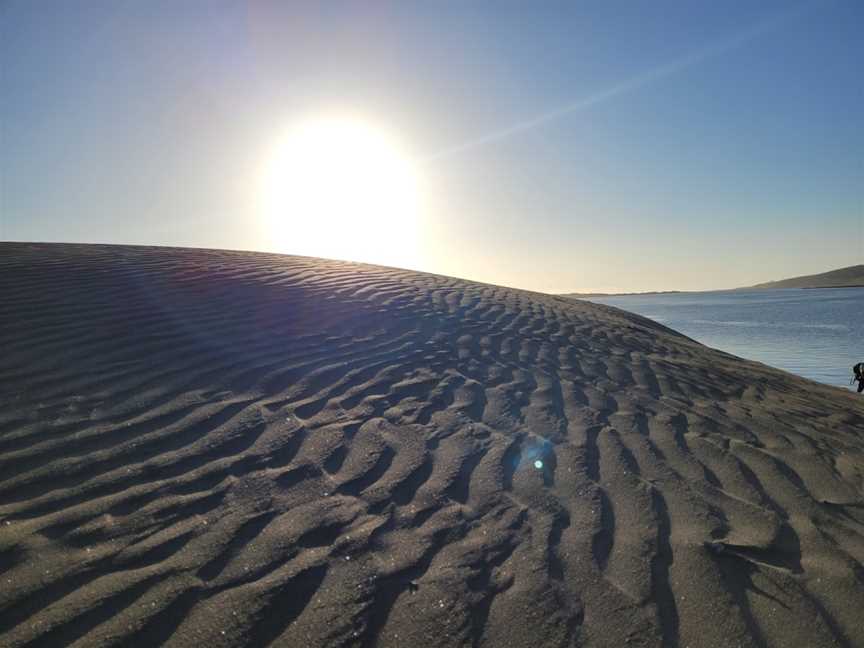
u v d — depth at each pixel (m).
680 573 2.50
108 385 4.17
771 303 84.00
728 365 8.62
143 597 2.17
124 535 2.54
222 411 3.86
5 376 4.21
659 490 3.26
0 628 1.99
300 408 4.01
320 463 3.28
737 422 4.73
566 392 4.95
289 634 2.05
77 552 2.41
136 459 3.19
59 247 10.08
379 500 2.95
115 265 8.15
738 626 2.20
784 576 2.53
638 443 3.93
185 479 3.02
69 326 5.33
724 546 2.72
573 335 7.82
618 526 2.85
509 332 7.12
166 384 4.26
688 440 4.09
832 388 9.53
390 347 5.67
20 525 2.56
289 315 6.43
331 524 2.71
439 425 3.92
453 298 8.91
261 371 4.65
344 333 6.00
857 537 2.92
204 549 2.47
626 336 9.00
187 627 2.05
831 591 2.44
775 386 7.40
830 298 100.62
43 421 3.57
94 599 2.15
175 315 5.96
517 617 2.20
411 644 2.05
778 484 3.50
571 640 2.10
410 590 2.31
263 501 2.87
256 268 9.16
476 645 2.06
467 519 2.83
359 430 3.73
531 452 3.63
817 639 2.16
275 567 2.39
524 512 2.92
